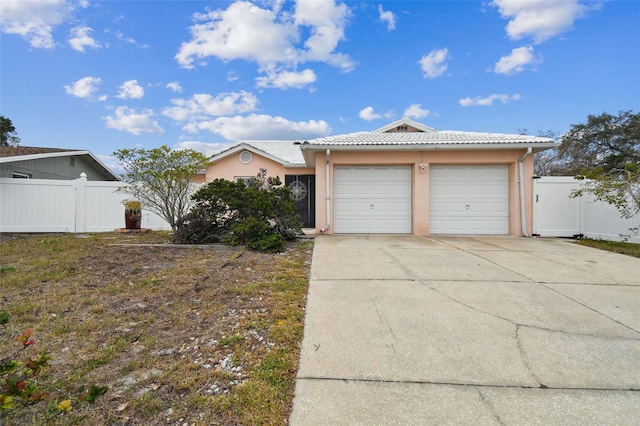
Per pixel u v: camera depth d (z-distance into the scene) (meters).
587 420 1.98
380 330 3.17
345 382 2.33
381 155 10.07
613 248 7.64
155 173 8.02
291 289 4.38
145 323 3.26
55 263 5.58
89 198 10.90
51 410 1.96
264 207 7.76
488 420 1.97
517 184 9.82
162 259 6.16
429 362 2.61
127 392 2.16
